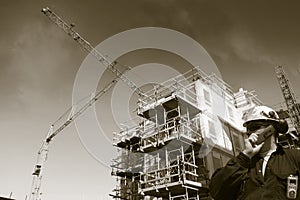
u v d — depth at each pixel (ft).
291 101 82.89
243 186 6.10
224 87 88.12
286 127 6.44
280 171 5.79
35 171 165.17
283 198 5.44
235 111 86.84
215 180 6.44
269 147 6.28
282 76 89.10
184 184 52.95
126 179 77.41
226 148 70.85
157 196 63.46
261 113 6.45
